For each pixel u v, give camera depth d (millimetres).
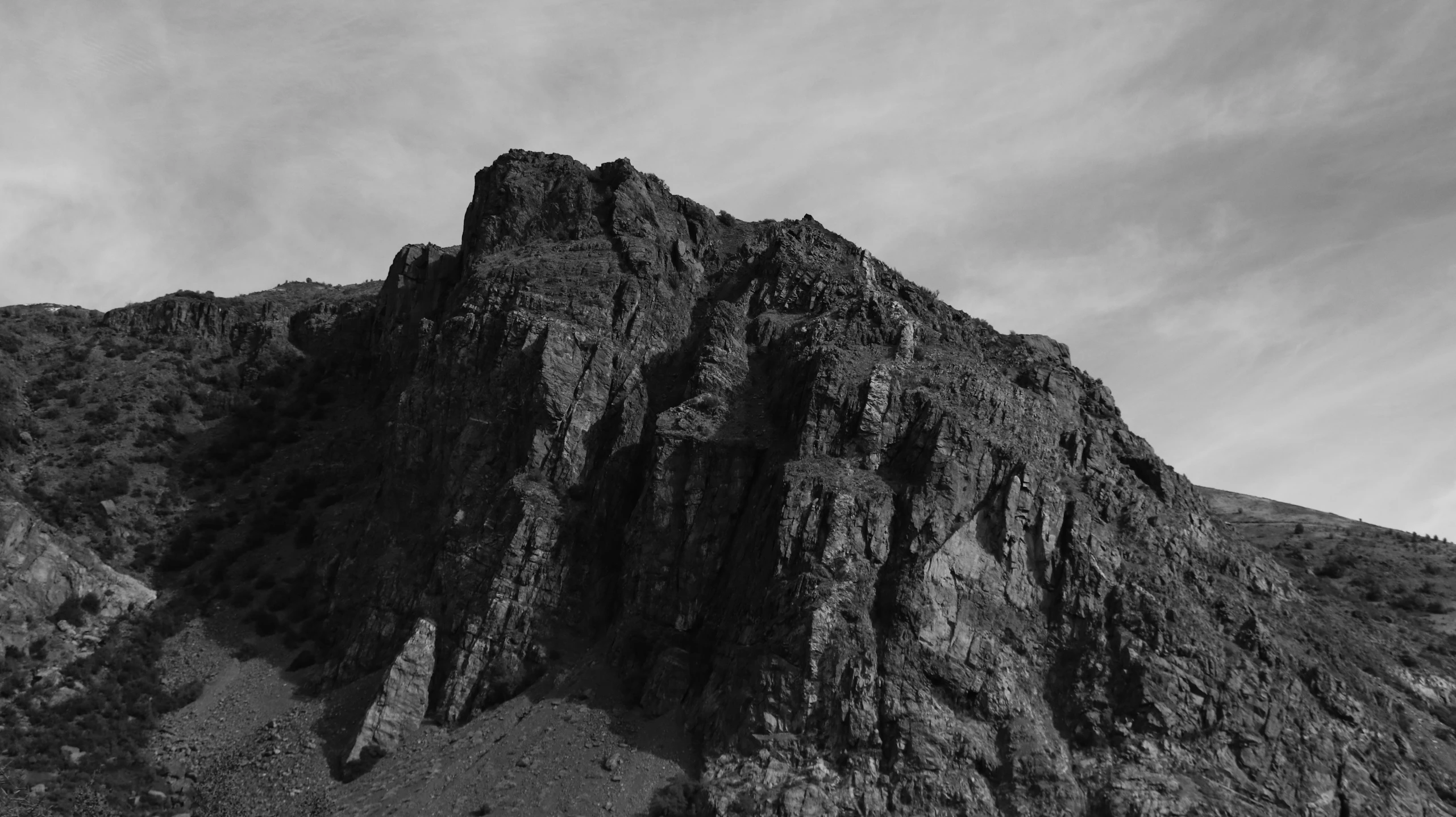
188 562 103375
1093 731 73625
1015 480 81750
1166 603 79750
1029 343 103875
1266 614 85062
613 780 71000
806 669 71938
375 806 71688
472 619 82562
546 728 75625
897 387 85938
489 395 93938
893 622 74688
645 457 89750
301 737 79812
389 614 86562
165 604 97625
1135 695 74625
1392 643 92188
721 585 80938
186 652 92500
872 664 72688
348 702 82250
